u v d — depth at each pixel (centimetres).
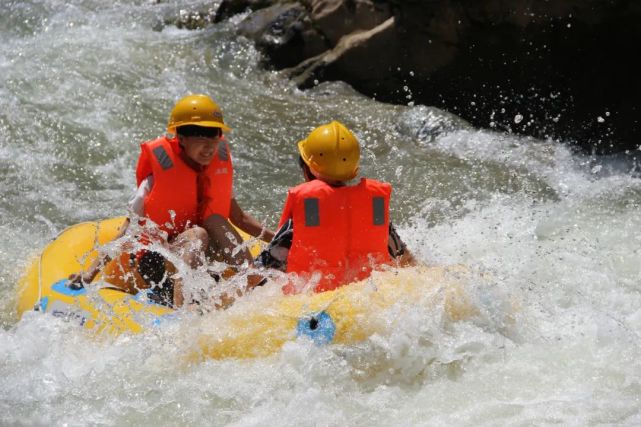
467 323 882
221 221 1061
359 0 1930
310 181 944
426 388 842
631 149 1678
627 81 1772
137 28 2128
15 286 1127
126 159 1559
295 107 1817
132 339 909
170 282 1073
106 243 1094
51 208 1404
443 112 1764
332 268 927
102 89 1775
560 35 1786
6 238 1299
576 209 1356
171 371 873
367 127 1733
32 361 914
